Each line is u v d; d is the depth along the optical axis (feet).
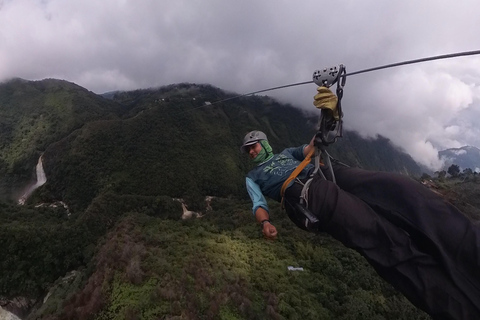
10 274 148.36
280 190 11.52
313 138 11.53
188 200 286.05
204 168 335.67
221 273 101.96
